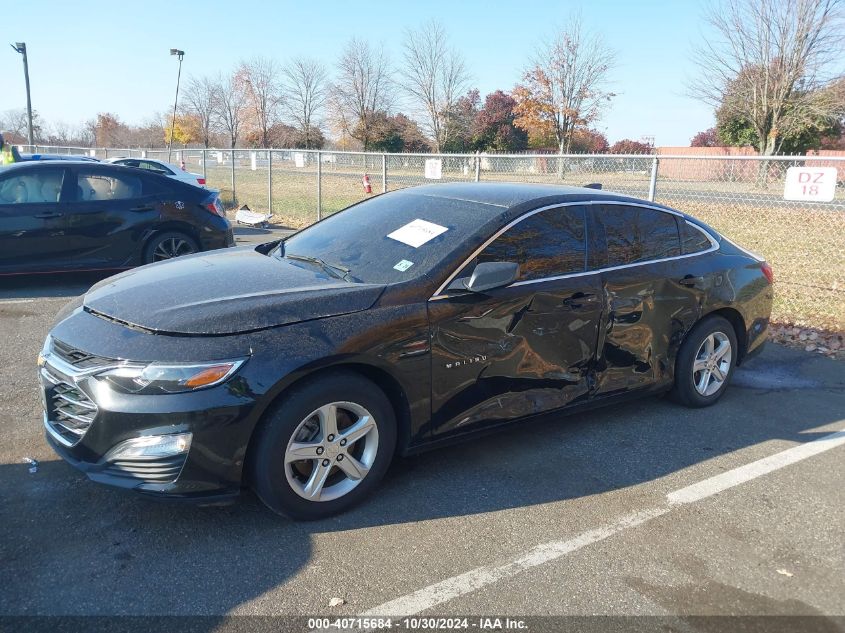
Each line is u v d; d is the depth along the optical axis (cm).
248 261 415
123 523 322
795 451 431
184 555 299
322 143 4669
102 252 796
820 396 536
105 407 295
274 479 310
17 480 356
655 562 308
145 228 813
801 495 374
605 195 448
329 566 296
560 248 408
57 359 323
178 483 295
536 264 394
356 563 298
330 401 321
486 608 273
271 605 269
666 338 462
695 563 308
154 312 320
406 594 279
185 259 431
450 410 364
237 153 2478
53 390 329
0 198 745
